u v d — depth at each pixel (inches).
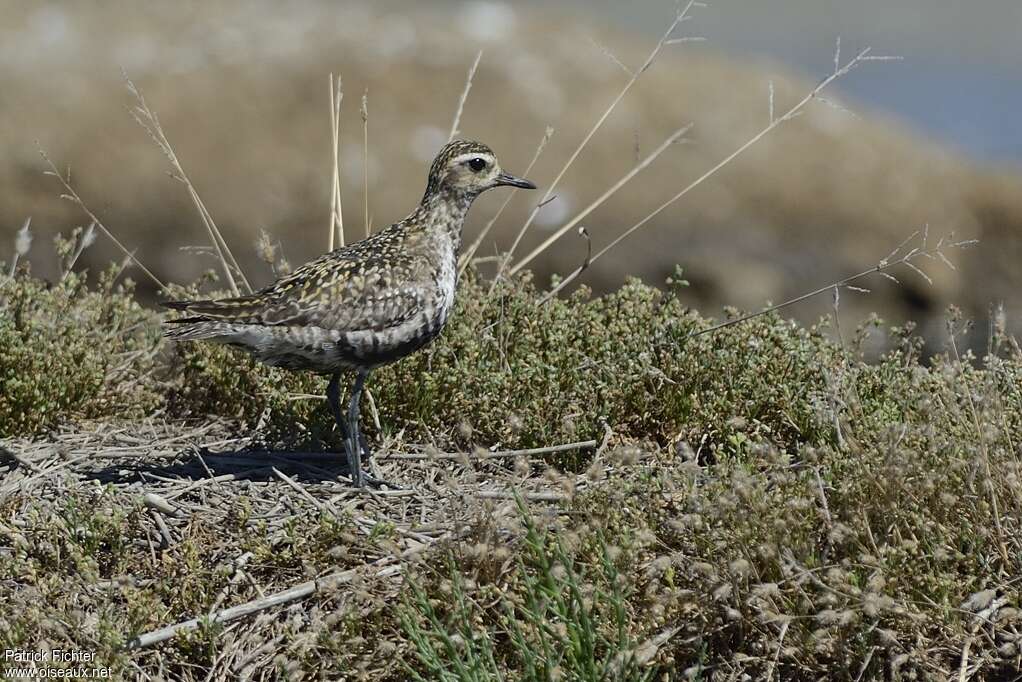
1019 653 486.0
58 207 1408.7
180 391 729.6
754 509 501.0
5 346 668.1
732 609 482.0
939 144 1648.6
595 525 509.7
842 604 483.8
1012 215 1483.8
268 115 1507.1
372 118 1503.4
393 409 679.7
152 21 1672.0
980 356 1043.9
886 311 1403.8
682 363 653.3
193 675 507.8
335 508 586.9
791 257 1434.5
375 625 504.4
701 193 1453.0
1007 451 538.3
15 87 1488.7
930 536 509.0
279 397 674.8
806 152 1520.7
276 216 1419.8
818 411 594.6
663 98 1552.7
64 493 596.1
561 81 1552.7
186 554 537.3
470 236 1386.6
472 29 1669.5
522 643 469.7
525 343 683.4
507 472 629.6
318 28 1670.8
